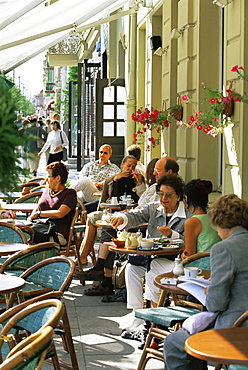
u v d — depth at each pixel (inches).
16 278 184.2
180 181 247.9
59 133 858.1
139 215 251.8
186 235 214.5
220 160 346.9
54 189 329.7
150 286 231.5
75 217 331.6
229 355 115.6
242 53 266.2
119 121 674.8
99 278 307.4
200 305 194.1
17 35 375.2
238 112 272.5
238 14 271.3
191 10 364.8
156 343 201.6
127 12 476.4
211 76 350.0
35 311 140.0
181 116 386.0
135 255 248.4
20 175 96.9
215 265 152.8
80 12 359.9
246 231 156.0
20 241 257.4
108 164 484.1
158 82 502.6
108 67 760.3
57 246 222.1
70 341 179.9
